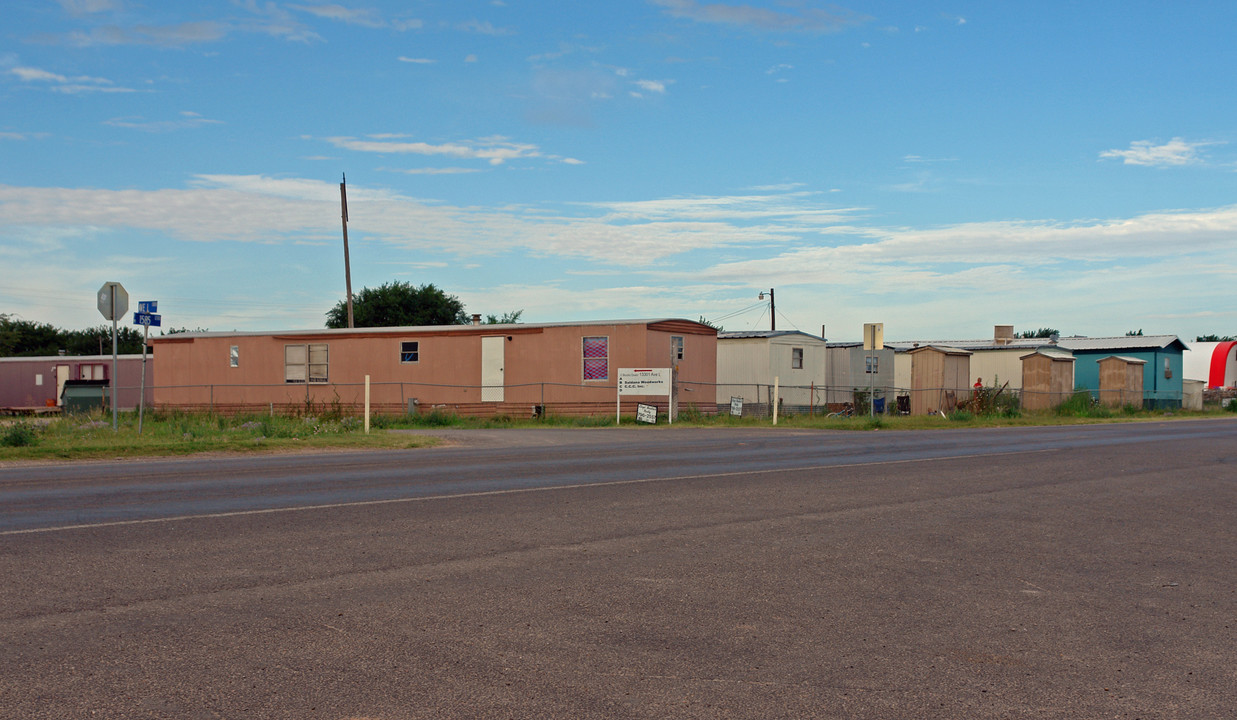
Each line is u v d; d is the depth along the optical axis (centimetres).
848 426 2855
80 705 429
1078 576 712
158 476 1326
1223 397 5309
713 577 691
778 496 1120
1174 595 657
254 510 987
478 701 439
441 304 6681
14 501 1053
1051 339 5081
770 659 504
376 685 458
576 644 526
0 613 577
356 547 789
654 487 1198
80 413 3572
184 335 3478
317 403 3294
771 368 3731
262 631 544
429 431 2423
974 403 3778
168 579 669
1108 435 2434
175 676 468
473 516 955
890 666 495
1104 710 437
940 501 1095
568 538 838
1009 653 521
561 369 3053
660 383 2819
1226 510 1053
